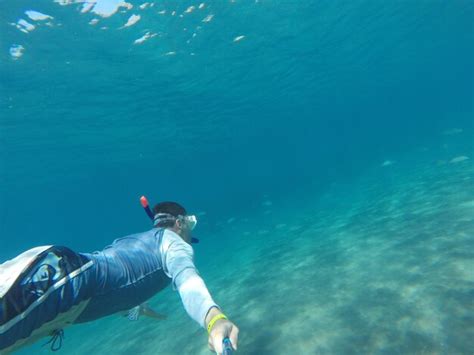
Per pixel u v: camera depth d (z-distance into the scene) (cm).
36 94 1655
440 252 607
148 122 2736
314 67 2994
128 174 6072
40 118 1964
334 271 712
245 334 546
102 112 2173
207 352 538
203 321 165
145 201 277
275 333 508
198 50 1792
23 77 1465
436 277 513
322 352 416
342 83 4384
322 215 1755
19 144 2338
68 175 4231
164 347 647
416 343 375
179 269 199
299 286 693
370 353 384
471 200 892
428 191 1270
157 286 233
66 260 188
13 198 4984
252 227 2433
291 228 1697
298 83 3388
